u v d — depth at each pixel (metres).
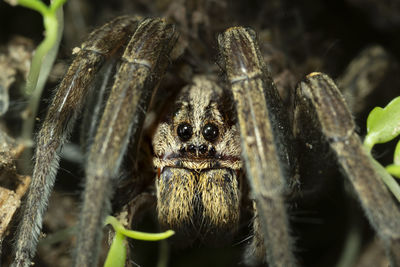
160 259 0.07
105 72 0.06
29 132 0.06
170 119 0.06
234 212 0.06
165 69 0.06
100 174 0.05
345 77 0.08
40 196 0.06
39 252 0.06
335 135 0.05
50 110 0.06
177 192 0.06
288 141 0.06
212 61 0.06
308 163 0.06
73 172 0.07
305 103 0.06
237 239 0.06
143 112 0.06
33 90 0.06
